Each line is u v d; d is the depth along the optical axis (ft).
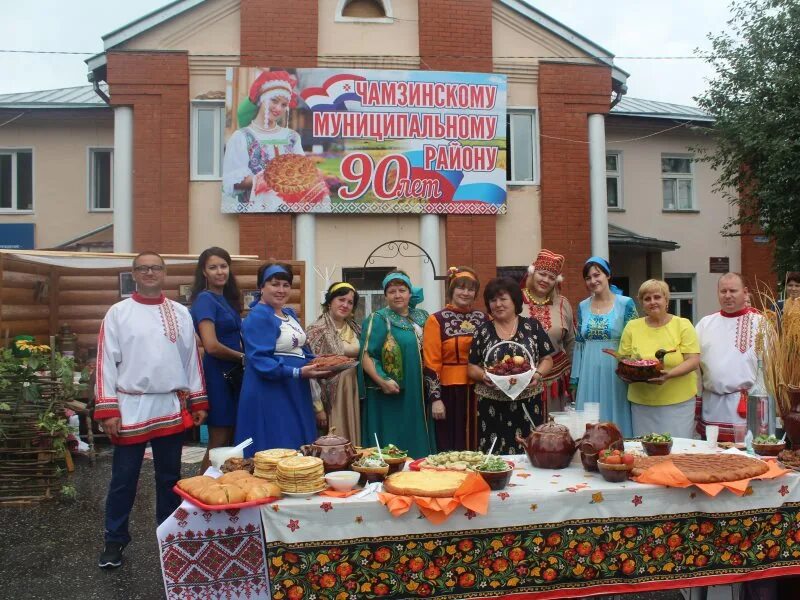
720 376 15.70
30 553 15.44
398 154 35.45
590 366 17.37
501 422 15.06
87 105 45.11
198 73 35.63
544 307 18.65
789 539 10.74
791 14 36.52
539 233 37.60
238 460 11.27
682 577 10.35
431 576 9.65
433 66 36.35
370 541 9.54
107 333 13.87
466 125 36.01
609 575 10.12
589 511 10.07
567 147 37.76
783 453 11.64
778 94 36.42
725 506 10.44
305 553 9.48
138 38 35.27
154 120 35.09
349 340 17.97
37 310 26.73
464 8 36.68
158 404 14.06
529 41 37.65
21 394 19.30
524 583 9.87
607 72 38.06
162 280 14.24
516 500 9.82
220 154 35.94
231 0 35.68
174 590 9.78
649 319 16.28
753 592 11.05
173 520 9.71
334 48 36.22
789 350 12.21
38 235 46.29
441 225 36.45
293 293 29.43
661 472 10.28
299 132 34.86
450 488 9.63
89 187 46.42
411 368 16.10
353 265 35.81
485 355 15.19
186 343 14.55
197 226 35.42
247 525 9.80
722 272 51.24
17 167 46.65
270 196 34.68
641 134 50.14
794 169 36.19
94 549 15.69
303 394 13.85
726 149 39.88
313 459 10.22
